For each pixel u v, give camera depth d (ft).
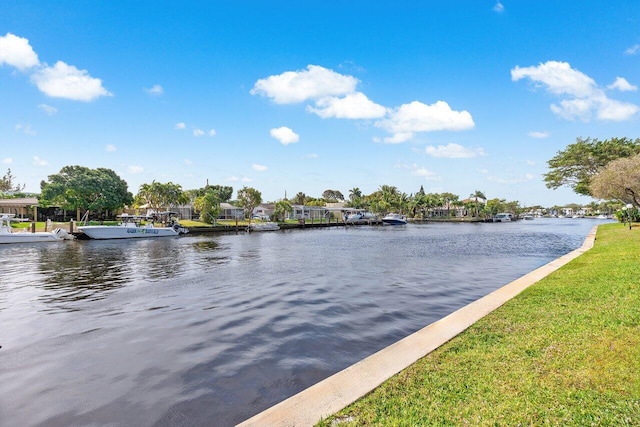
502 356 17.75
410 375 16.58
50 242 121.90
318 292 42.80
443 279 50.78
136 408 17.51
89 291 45.16
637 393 13.33
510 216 435.94
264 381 20.08
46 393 19.08
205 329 29.27
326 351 24.30
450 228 243.60
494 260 72.95
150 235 146.30
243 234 175.22
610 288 28.76
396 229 229.86
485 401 13.78
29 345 26.25
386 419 13.16
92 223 167.43
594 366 15.67
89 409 17.46
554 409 12.83
